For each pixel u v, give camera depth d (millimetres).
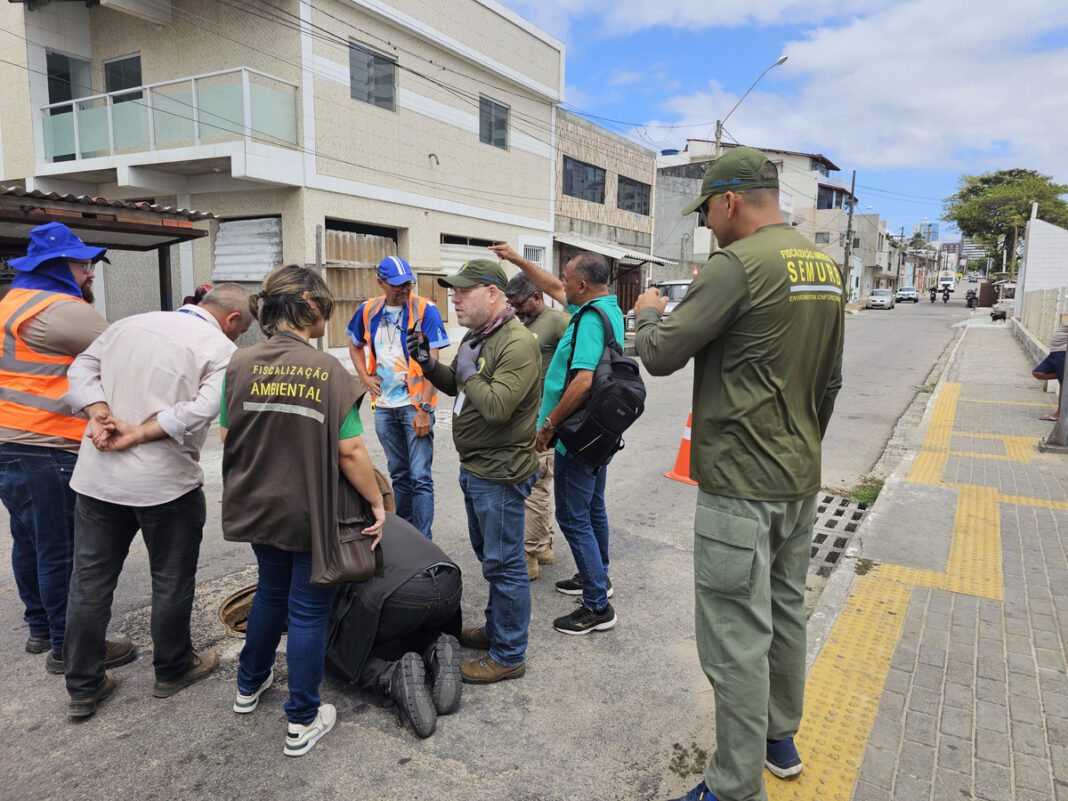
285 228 12961
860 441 7961
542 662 3166
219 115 12125
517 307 3781
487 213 17562
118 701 2840
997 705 2740
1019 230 52406
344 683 2965
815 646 3184
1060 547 4387
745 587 1983
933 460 6633
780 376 1954
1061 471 6215
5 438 2793
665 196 30750
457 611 2969
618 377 3102
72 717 2695
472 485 2859
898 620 3434
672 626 3525
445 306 16219
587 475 3254
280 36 12539
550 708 2814
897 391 11664
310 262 12945
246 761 2479
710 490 2023
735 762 2025
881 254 65375
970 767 2387
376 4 13594
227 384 2396
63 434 2836
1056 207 51438
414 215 15266
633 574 4164
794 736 2541
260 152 11891
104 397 2605
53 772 2416
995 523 4828
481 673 2977
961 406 9609
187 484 2721
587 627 3426
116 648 3094
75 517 2689
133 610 3617
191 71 13633
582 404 3125
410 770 2436
